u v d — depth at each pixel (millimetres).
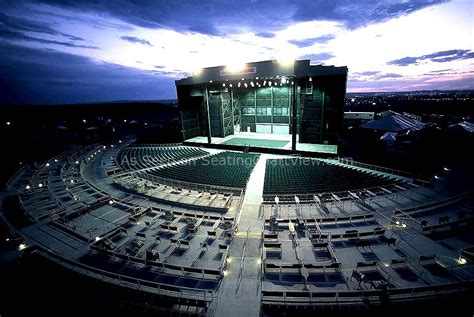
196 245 13164
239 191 19719
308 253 12031
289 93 42344
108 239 13312
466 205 15562
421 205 15406
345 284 9977
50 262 11742
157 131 60344
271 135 44094
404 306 8711
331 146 33562
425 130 37531
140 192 20312
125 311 9266
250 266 11312
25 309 9445
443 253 11383
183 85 39219
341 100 31547
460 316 8320
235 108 46469
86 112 128750
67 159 33062
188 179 22688
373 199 17031
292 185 19688
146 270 11320
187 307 9320
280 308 9055
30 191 21391
